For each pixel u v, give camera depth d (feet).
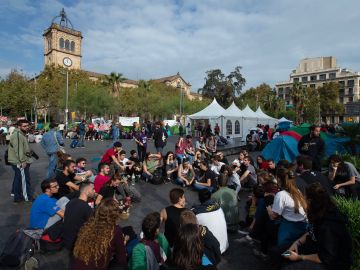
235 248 15.17
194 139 86.63
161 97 177.58
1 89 126.52
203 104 196.75
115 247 9.30
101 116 140.97
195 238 8.41
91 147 62.64
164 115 176.14
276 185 14.66
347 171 19.86
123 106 166.71
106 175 20.66
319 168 21.94
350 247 9.16
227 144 70.79
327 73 325.42
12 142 22.07
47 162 42.42
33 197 24.14
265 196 14.40
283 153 35.70
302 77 348.18
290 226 11.99
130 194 22.72
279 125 70.18
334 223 9.43
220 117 81.46
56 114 160.86
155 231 10.64
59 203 15.43
